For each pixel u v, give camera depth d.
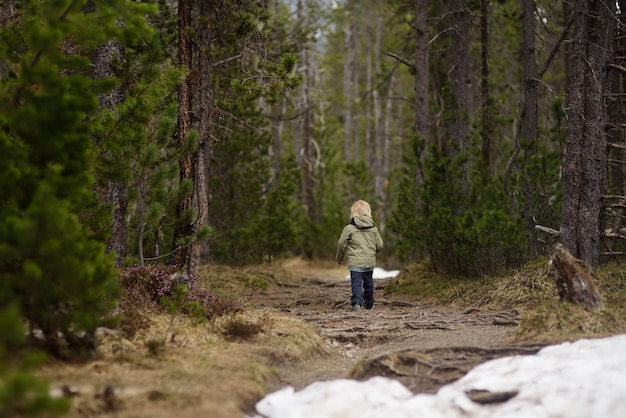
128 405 4.49
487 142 16.33
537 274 9.73
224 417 4.44
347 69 38.62
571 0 14.64
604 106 9.81
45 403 3.57
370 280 10.54
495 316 8.47
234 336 6.88
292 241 18.30
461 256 11.49
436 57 20.17
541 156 12.62
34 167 5.06
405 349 6.26
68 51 8.20
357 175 25.52
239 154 17.97
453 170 12.15
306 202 28.06
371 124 43.22
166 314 7.74
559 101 11.31
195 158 9.48
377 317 9.27
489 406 4.81
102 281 5.15
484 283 10.70
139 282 8.14
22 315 5.28
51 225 4.58
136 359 5.61
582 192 9.61
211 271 14.85
